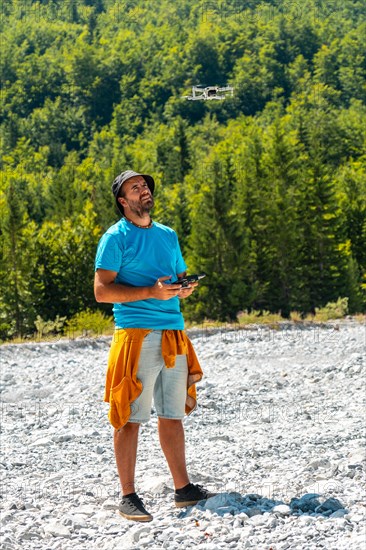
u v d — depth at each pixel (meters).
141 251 8.05
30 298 71.25
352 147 198.50
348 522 7.17
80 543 7.14
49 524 7.57
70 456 11.02
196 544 6.90
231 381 17.14
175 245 8.32
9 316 70.81
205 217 80.50
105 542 7.11
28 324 70.00
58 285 72.38
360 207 102.62
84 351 22.88
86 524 7.64
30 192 152.38
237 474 9.37
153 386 8.00
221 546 6.77
